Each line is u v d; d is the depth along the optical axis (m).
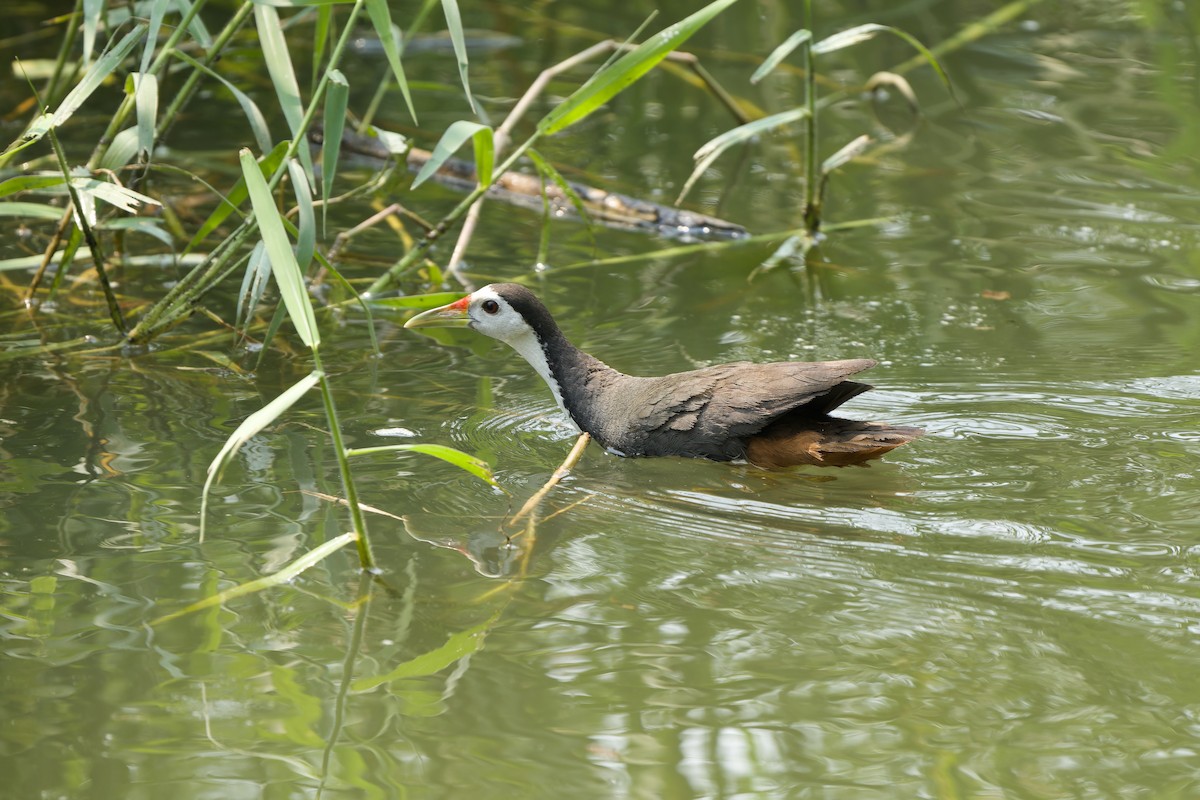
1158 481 9.91
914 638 8.01
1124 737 7.01
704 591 8.67
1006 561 8.85
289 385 12.24
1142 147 18.08
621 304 14.11
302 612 8.43
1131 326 12.98
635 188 17.47
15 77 19.95
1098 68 21.20
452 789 6.67
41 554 9.04
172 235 15.72
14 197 16.75
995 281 14.32
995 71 21.28
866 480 10.32
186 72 20.72
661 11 23.89
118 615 8.32
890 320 13.42
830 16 23.59
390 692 7.54
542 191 14.66
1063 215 16.05
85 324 13.60
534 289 14.55
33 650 7.90
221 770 6.81
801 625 8.20
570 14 23.64
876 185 17.34
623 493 10.27
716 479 10.55
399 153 13.55
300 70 21.17
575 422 11.57
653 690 7.53
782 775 6.76
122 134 12.18
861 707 7.33
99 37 18.30
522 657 7.91
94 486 10.11
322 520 9.68
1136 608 8.20
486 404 12.00
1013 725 7.14
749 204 17.00
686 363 12.51
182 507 9.80
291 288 8.19
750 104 19.48
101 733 7.12
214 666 7.79
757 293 14.32
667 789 6.65
